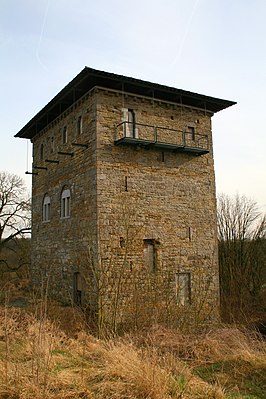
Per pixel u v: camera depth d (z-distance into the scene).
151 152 18.36
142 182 17.86
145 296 15.44
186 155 19.53
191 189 19.42
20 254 36.34
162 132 18.81
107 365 7.29
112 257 16.42
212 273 19.41
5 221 35.41
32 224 25.02
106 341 10.09
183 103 20.31
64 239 19.72
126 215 16.95
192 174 19.58
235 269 26.06
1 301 17.84
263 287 28.55
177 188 18.95
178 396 6.26
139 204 17.61
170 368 7.40
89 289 16.31
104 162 16.94
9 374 6.47
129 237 16.94
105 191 16.75
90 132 17.48
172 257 18.22
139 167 17.88
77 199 18.48
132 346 8.74
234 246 28.31
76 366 7.62
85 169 17.78
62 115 20.72
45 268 22.03
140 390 6.16
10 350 8.42
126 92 17.80
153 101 18.77
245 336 11.23
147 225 17.67
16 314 12.68
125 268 16.62
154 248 17.83
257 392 7.17
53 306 16.39
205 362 8.77
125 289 16.06
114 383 6.38
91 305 16.06
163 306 15.23
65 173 20.16
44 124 23.83
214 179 20.41
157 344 9.42
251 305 23.92
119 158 17.38
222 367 8.20
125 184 17.34
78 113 18.97
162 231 18.09
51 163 22.22
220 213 29.98
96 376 6.83
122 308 15.67
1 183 35.56
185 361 8.76
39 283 22.53
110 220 16.69
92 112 17.44
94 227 16.48
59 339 9.94
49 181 22.41
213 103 20.52
